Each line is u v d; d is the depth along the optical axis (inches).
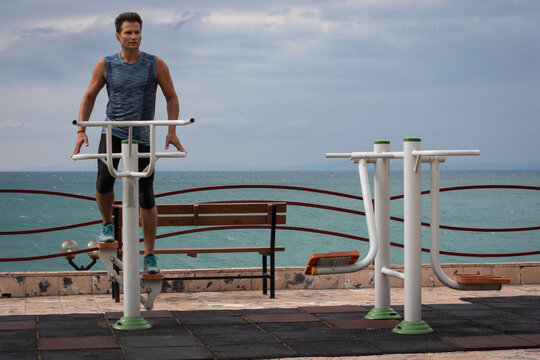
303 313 205.5
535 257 1016.2
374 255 183.3
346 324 186.1
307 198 3125.0
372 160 192.7
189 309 219.0
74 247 400.5
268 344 161.9
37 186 5231.3
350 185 5506.9
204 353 151.7
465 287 175.2
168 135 200.1
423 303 227.8
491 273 275.7
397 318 194.1
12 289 244.2
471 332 176.1
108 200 195.5
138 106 195.9
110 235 195.8
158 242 1159.0
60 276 248.5
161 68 198.5
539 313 205.0
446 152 166.1
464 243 1205.7
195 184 6338.6
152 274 195.5
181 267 815.7
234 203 256.8
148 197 194.4
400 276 180.5
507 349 158.7
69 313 207.6
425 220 1722.4
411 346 159.2
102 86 197.6
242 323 189.5
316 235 1258.0
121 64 195.3
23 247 1198.3
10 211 2170.3
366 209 187.6
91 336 169.8
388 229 194.7
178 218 255.4
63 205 2532.0
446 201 2755.9
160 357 147.6
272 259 248.5
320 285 268.4
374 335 172.6
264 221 256.2
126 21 193.0
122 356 149.1
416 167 173.0
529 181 7716.5
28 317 196.5
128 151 176.9
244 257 932.6
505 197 3193.9
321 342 164.4
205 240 1179.3
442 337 169.2
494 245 1175.6
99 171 193.2
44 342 161.9
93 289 250.8
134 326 179.0
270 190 4084.6
